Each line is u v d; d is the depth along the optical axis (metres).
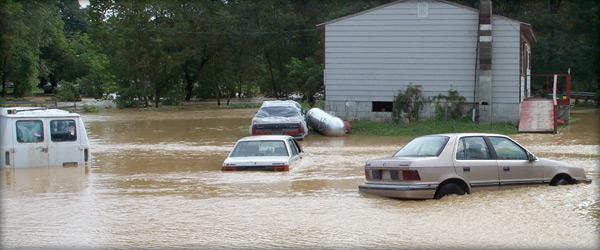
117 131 35.62
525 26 34.66
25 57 74.31
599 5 54.41
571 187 14.32
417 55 35.72
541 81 55.38
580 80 58.06
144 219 11.99
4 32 61.91
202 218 12.02
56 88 99.69
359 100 36.47
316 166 19.28
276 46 75.69
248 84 89.12
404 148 14.42
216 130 35.88
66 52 98.94
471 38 35.16
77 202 13.78
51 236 10.73
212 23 69.50
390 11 35.84
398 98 35.44
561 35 55.72
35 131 20.08
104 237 10.64
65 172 18.97
